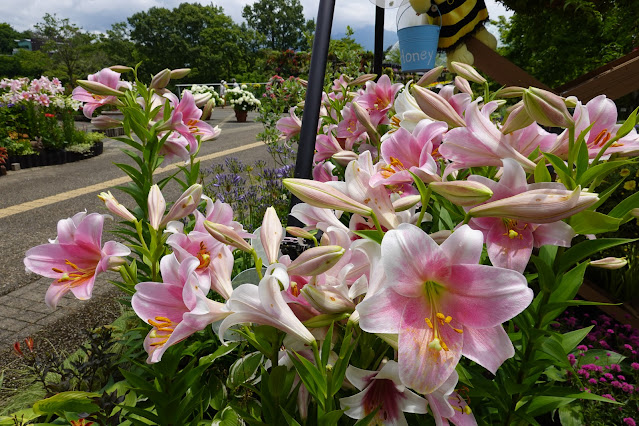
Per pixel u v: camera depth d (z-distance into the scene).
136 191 2.32
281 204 4.24
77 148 11.62
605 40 5.62
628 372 2.38
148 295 1.12
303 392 1.12
